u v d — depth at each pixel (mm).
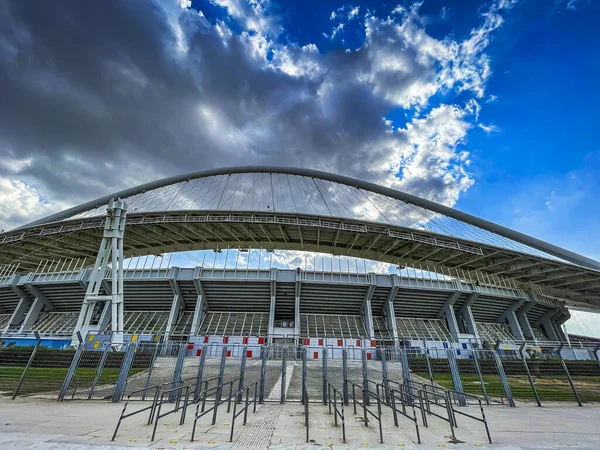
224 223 40719
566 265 40625
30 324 38438
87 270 36906
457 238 39781
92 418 7695
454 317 37312
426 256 46156
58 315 40000
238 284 35594
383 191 54688
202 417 8219
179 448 5359
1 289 41188
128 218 40000
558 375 14914
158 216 40188
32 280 39219
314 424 7609
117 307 27344
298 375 16562
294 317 36406
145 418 7926
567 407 10953
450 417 6824
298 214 39469
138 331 34031
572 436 6883
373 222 39406
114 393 10227
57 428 6535
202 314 35750
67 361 13406
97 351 12648
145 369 13375
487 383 14023
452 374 11453
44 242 44312
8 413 7961
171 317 34656
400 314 38875
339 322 36688
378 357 24641
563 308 49219
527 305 42906
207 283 35594
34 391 11305
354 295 36750
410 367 15031
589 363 15156
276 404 10219
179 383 10086
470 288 37812
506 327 42125
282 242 47312
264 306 37125
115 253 28047
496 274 48469
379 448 5668
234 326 34969
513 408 10664
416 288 36250
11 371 13203
